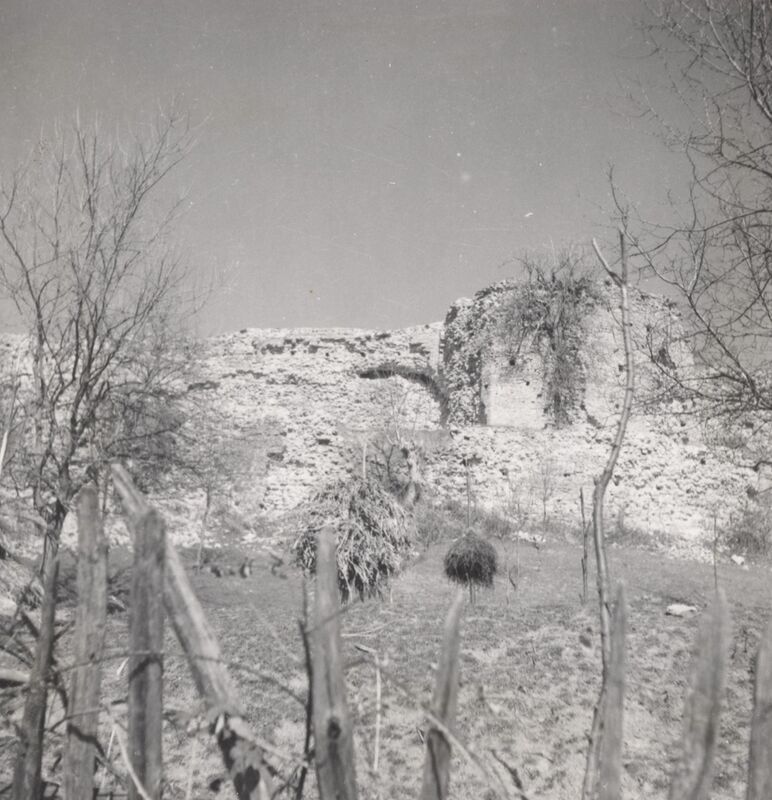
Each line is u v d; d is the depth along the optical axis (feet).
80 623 7.92
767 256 22.21
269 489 95.86
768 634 6.79
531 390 114.01
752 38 20.12
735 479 100.94
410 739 26.45
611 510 94.27
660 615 51.37
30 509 30.25
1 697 8.99
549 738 28.14
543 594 56.08
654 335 29.14
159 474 54.95
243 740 7.88
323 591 7.72
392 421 114.11
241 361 150.41
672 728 29.76
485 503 95.20
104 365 44.24
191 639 7.96
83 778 7.82
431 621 44.88
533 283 116.16
